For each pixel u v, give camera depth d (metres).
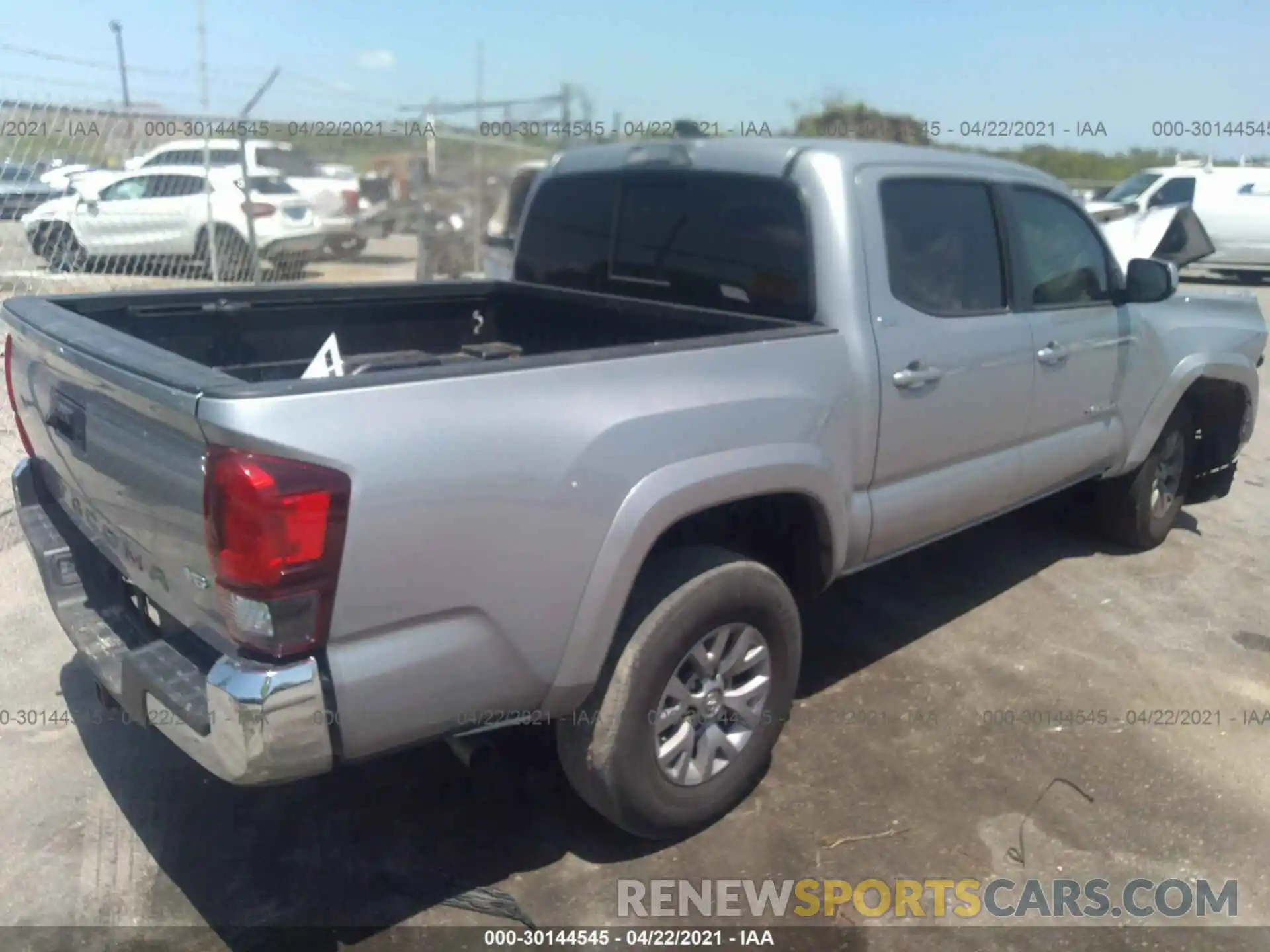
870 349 3.45
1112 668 4.28
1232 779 3.56
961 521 4.12
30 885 2.92
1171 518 5.63
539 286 4.34
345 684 2.34
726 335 3.16
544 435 2.55
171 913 2.84
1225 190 16.84
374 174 14.48
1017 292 4.14
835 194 3.44
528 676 2.63
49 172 11.09
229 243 12.56
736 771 3.23
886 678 4.14
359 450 2.26
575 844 3.17
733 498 2.97
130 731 3.64
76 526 3.17
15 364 3.28
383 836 3.17
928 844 3.21
